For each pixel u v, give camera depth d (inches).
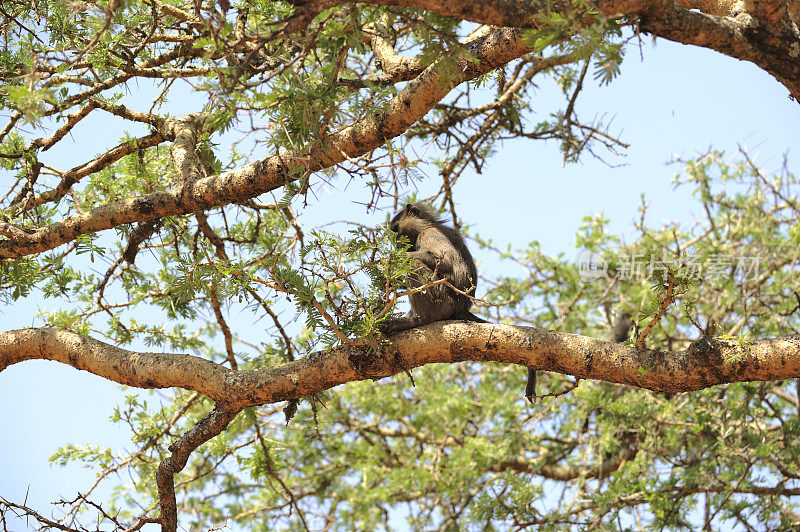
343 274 299.9
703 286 606.9
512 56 311.3
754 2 289.1
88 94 389.4
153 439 455.2
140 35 385.7
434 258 407.8
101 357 352.5
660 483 542.3
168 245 480.7
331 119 283.3
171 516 351.3
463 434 715.4
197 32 371.9
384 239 302.2
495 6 254.4
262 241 425.4
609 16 249.8
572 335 305.4
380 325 317.1
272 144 286.4
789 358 273.3
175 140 398.6
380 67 409.4
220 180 354.3
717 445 531.5
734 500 549.6
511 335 308.3
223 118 295.1
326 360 321.7
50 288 427.2
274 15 317.7
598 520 538.3
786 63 297.9
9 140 416.2
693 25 281.7
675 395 598.5
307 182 284.8
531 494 562.6
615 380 297.7
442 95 320.5
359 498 666.2
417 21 261.1
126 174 443.2
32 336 365.4
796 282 597.0
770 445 536.7
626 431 595.5
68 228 368.5
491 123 476.7
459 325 315.3
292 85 261.0
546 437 681.0
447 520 644.1
